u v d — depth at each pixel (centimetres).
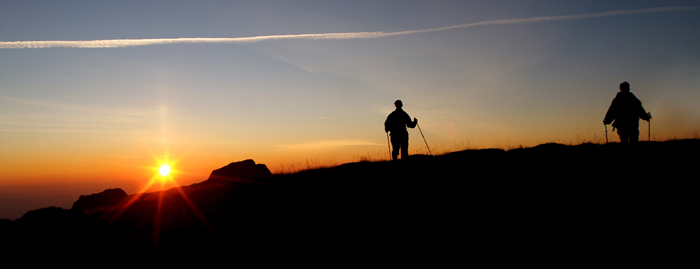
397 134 1281
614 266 550
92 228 1189
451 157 1340
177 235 1056
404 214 856
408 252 696
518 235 680
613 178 866
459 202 862
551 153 1212
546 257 600
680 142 1168
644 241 598
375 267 669
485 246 664
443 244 698
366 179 1172
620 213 696
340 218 913
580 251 600
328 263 721
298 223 946
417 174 1127
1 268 969
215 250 912
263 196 1218
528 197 830
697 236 588
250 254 845
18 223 1405
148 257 955
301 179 1344
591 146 1266
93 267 938
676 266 530
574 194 808
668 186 777
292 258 777
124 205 1461
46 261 993
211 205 1240
